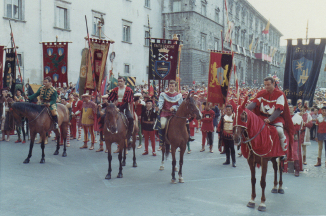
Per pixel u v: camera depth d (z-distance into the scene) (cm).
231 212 527
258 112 597
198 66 4069
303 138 915
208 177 763
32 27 2392
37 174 764
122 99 813
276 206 559
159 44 1047
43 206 543
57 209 529
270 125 570
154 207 545
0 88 1402
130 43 3372
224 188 668
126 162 930
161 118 767
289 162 813
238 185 693
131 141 872
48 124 906
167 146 815
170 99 761
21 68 2319
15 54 1405
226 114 919
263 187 544
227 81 1170
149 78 1048
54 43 1249
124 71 3312
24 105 873
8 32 2238
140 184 694
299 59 901
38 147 1138
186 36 3897
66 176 752
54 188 651
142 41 3569
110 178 739
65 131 1012
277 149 552
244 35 6016
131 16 3384
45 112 900
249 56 6028
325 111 888
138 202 571
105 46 1130
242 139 548
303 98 891
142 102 1198
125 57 3312
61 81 1255
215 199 593
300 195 624
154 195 614
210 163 934
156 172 808
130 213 515
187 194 623
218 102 1157
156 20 3853
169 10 3962
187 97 710
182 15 3888
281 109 554
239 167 880
